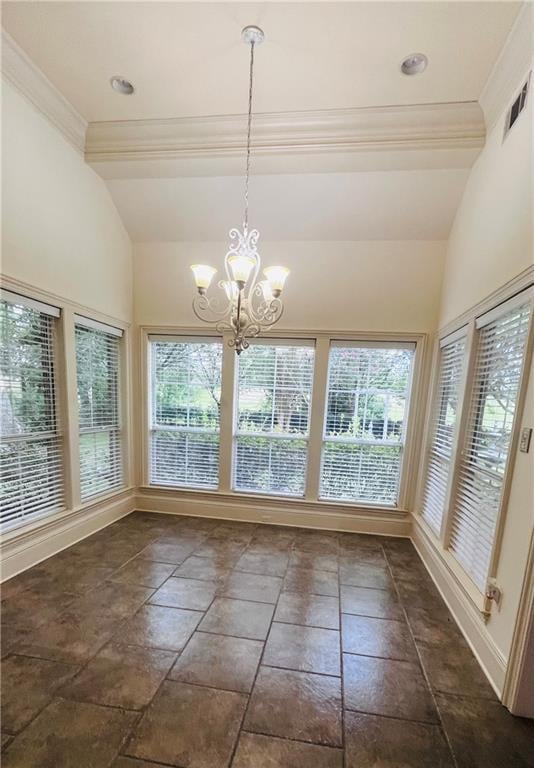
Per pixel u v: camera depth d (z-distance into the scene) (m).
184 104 2.51
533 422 1.60
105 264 3.28
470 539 2.24
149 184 3.19
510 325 2.00
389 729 1.47
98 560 2.76
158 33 1.95
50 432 2.77
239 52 2.05
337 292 3.44
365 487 3.57
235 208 3.29
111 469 3.57
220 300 3.58
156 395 3.87
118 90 2.39
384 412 3.50
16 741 1.35
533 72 1.80
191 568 2.69
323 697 1.60
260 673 1.72
